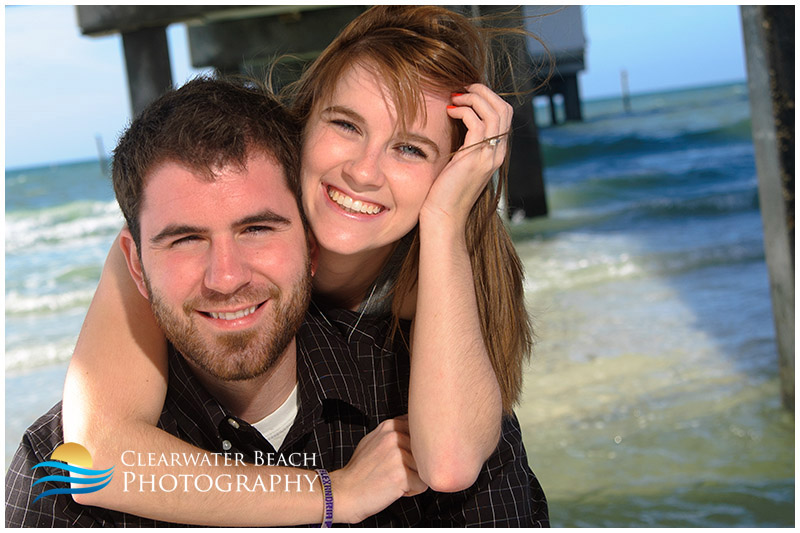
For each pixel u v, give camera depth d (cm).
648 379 573
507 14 181
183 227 124
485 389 144
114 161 133
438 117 151
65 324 1027
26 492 139
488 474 158
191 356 131
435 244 148
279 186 129
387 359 163
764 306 758
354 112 146
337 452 157
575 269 1034
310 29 1168
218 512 138
